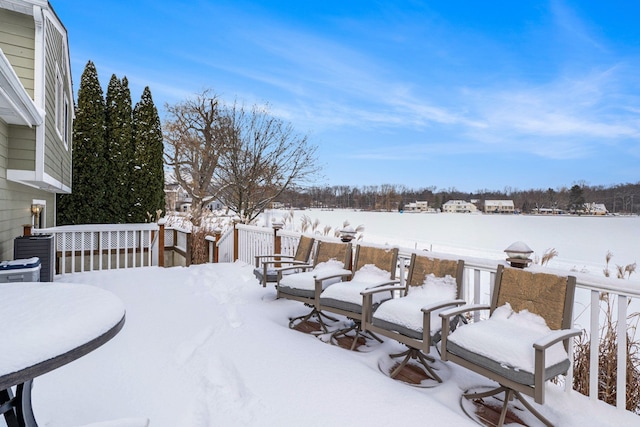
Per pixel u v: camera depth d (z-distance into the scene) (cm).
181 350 331
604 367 288
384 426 220
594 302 250
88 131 1160
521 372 210
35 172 527
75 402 245
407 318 282
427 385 274
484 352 230
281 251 645
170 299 504
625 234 1155
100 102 1184
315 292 371
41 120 500
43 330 146
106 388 264
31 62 540
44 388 261
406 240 1209
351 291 345
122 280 623
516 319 261
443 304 275
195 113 1691
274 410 237
